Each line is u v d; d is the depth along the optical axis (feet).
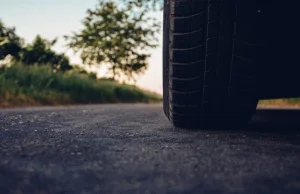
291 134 4.53
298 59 4.75
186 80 4.93
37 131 4.47
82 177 2.09
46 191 1.81
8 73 22.40
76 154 2.81
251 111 5.07
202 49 4.79
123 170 2.27
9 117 6.84
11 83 20.01
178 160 2.62
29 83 22.27
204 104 4.95
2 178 2.05
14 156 2.69
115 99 32.27
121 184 1.95
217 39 4.71
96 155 2.78
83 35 47.91
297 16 4.63
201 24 4.74
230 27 4.66
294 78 4.90
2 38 26.48
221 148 3.26
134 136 4.14
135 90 40.98
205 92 4.90
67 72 31.78
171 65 5.02
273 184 1.98
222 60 4.75
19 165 2.39
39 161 2.52
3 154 2.77
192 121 5.16
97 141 3.62
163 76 6.55
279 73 4.82
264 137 4.19
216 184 1.97
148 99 40.98
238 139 3.99
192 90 4.94
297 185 1.96
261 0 4.58
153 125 5.68
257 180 2.06
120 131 4.68
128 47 49.37
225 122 5.17
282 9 4.60
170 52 5.06
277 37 4.66
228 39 4.69
